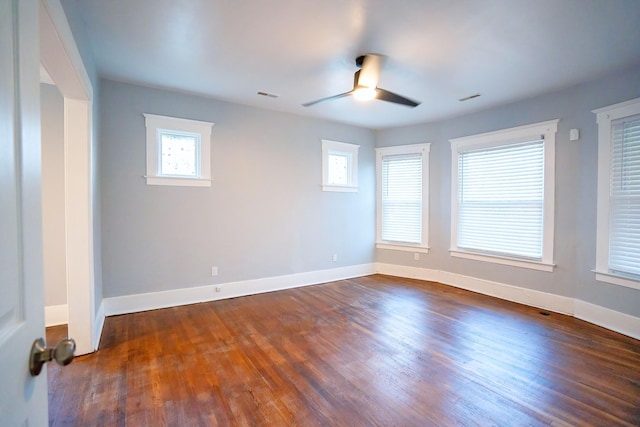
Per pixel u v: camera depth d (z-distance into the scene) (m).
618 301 2.98
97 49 2.63
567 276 3.45
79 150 2.41
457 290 4.42
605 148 3.09
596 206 3.18
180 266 3.71
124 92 3.36
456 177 4.57
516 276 3.90
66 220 2.42
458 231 4.57
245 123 4.11
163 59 2.82
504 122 4.01
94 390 2.02
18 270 0.61
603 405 1.89
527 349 2.62
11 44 0.59
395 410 1.85
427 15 2.14
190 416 1.78
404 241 5.19
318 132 4.76
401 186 5.21
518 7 2.04
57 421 1.72
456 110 4.27
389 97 2.92
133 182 3.43
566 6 2.03
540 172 3.68
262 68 3.00
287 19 2.21
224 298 4.00
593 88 3.21
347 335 2.89
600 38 2.42
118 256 3.37
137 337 2.81
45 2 1.24
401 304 3.79
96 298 2.80
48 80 3.12
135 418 1.76
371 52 2.67
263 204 4.28
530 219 3.77
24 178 0.64
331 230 4.95
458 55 2.71
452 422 1.75
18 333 0.61
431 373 2.25
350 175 5.17
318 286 4.63
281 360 2.42
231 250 4.05
